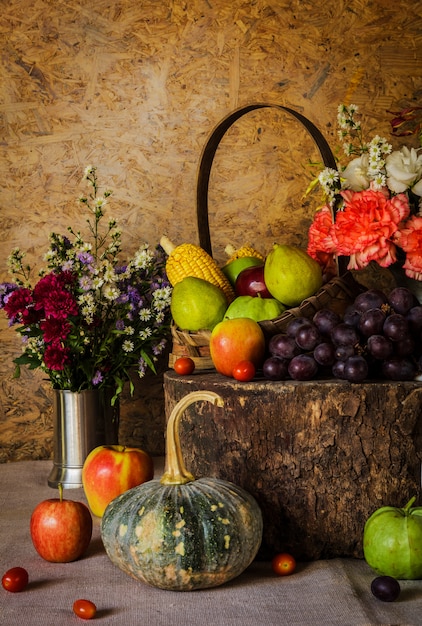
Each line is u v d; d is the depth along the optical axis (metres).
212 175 2.11
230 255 1.97
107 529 1.29
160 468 1.96
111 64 2.08
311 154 2.12
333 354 1.40
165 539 1.23
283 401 1.38
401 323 1.38
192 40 2.09
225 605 1.21
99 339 1.87
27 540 1.50
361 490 1.39
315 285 1.58
